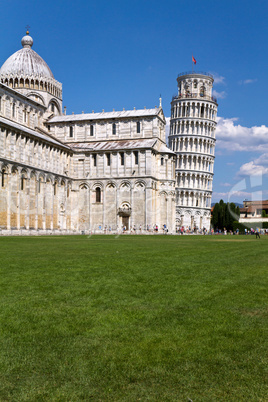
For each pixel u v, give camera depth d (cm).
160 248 3534
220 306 1222
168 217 10794
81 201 10669
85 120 11294
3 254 2692
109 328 997
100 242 4616
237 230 11881
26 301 1256
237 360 812
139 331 977
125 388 702
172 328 1000
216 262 2362
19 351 851
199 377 741
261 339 927
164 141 11606
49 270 1888
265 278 1741
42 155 9062
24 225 8212
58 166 9888
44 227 9012
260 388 702
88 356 827
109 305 1219
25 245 3809
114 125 11206
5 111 9038
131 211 10212
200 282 1619
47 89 11306
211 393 686
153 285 1535
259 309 1191
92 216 10562
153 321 1058
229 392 690
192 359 816
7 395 678
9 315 1102
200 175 15938
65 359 812
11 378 737
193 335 950
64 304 1225
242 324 1038
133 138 11012
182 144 16188
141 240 5425
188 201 15738
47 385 711
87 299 1291
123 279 1658
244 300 1302
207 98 16588
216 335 951
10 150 7738
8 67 11056
